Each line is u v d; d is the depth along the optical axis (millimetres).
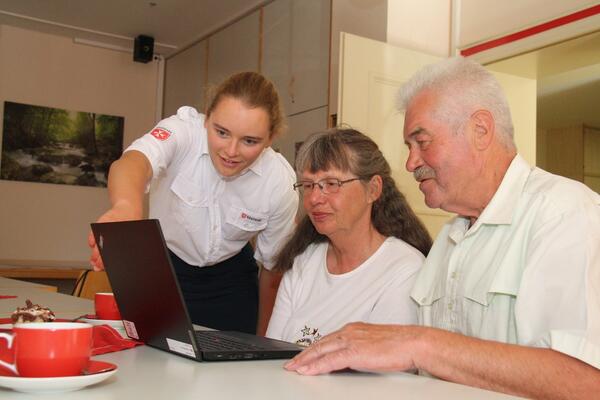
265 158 1911
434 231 3445
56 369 701
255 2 4559
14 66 5297
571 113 7109
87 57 5609
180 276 1996
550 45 3154
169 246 1973
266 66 4461
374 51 3377
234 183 1870
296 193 2008
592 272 928
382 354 861
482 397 741
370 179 1478
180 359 941
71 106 5520
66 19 5094
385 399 716
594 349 835
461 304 1179
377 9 3623
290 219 2016
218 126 1534
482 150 1154
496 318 1101
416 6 3682
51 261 5227
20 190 5254
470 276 1162
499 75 3666
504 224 1122
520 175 1151
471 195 1183
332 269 1562
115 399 674
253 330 2145
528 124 3764
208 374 831
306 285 1589
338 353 870
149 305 988
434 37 3748
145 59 5496
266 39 4469
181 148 1792
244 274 2115
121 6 4777
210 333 1225
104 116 5656
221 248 1967
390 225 1550
